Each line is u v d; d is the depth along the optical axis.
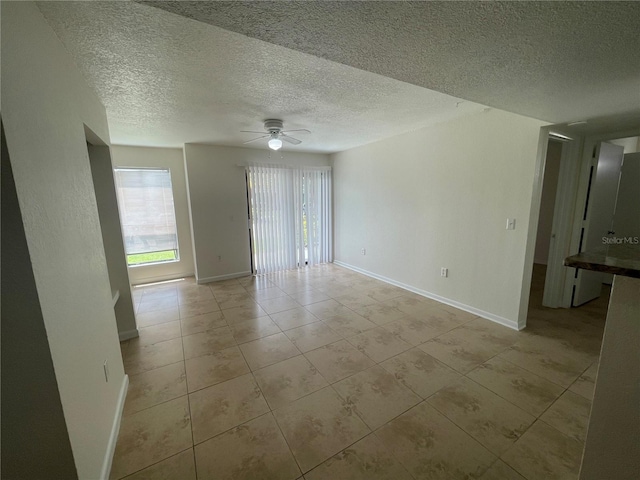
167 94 2.25
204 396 2.00
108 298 1.90
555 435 1.62
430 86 1.72
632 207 3.64
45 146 1.13
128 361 2.45
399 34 1.15
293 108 2.67
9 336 0.95
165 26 1.36
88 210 1.64
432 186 3.64
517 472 1.41
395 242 4.34
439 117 3.15
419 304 3.63
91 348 1.44
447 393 1.99
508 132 2.80
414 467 1.46
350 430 1.69
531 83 1.66
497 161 2.92
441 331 2.89
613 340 1.02
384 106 2.68
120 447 1.59
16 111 0.92
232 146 4.68
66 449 1.08
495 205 2.98
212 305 3.71
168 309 3.60
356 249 5.22
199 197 4.52
